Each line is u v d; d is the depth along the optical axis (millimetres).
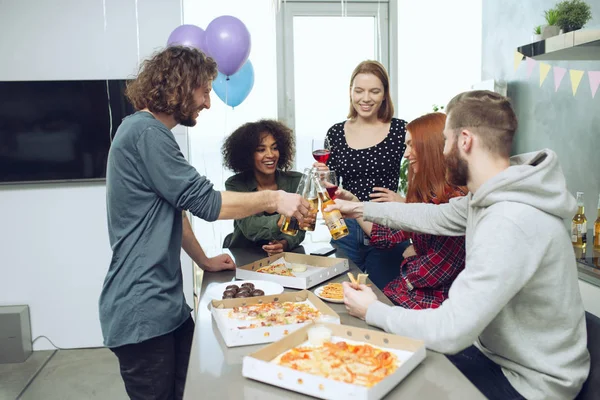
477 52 4242
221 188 3959
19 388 3027
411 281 1725
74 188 3545
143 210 1497
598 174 2838
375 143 2660
